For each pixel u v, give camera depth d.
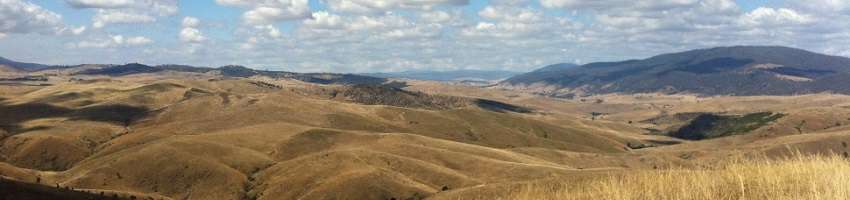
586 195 13.45
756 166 14.10
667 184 13.07
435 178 186.25
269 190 188.50
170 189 196.62
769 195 11.94
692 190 12.71
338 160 194.00
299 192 180.62
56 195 109.94
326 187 171.62
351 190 166.62
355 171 178.12
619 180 13.93
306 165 196.75
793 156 14.24
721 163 14.98
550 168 188.38
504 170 193.50
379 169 181.88
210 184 198.75
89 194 129.00
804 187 12.07
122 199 154.25
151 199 170.50
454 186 179.12
